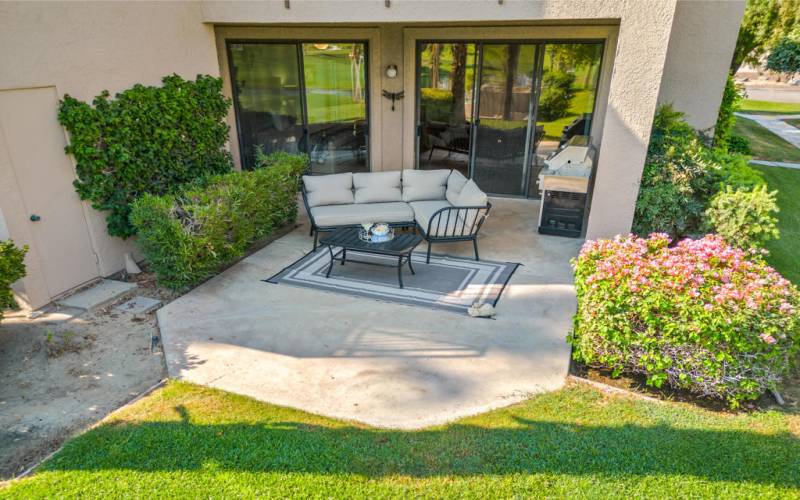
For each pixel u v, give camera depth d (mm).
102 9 5754
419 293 5617
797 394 3902
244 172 7012
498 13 6109
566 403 3766
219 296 5594
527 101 8539
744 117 19281
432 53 8781
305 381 4086
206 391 3967
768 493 2912
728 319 3473
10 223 5043
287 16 6992
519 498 2893
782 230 7484
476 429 3479
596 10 5680
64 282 5676
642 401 3801
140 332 4941
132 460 3195
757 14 14852
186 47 7082
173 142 6812
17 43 4926
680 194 6176
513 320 5031
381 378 4113
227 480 3029
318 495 2924
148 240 5477
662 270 3932
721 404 3775
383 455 3227
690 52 7633
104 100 5848
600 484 2975
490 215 8289
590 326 3947
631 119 5859
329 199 7141
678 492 2918
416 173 7352
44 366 4383
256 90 9656
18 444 3453
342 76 9336
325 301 5453
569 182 7066
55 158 5441
